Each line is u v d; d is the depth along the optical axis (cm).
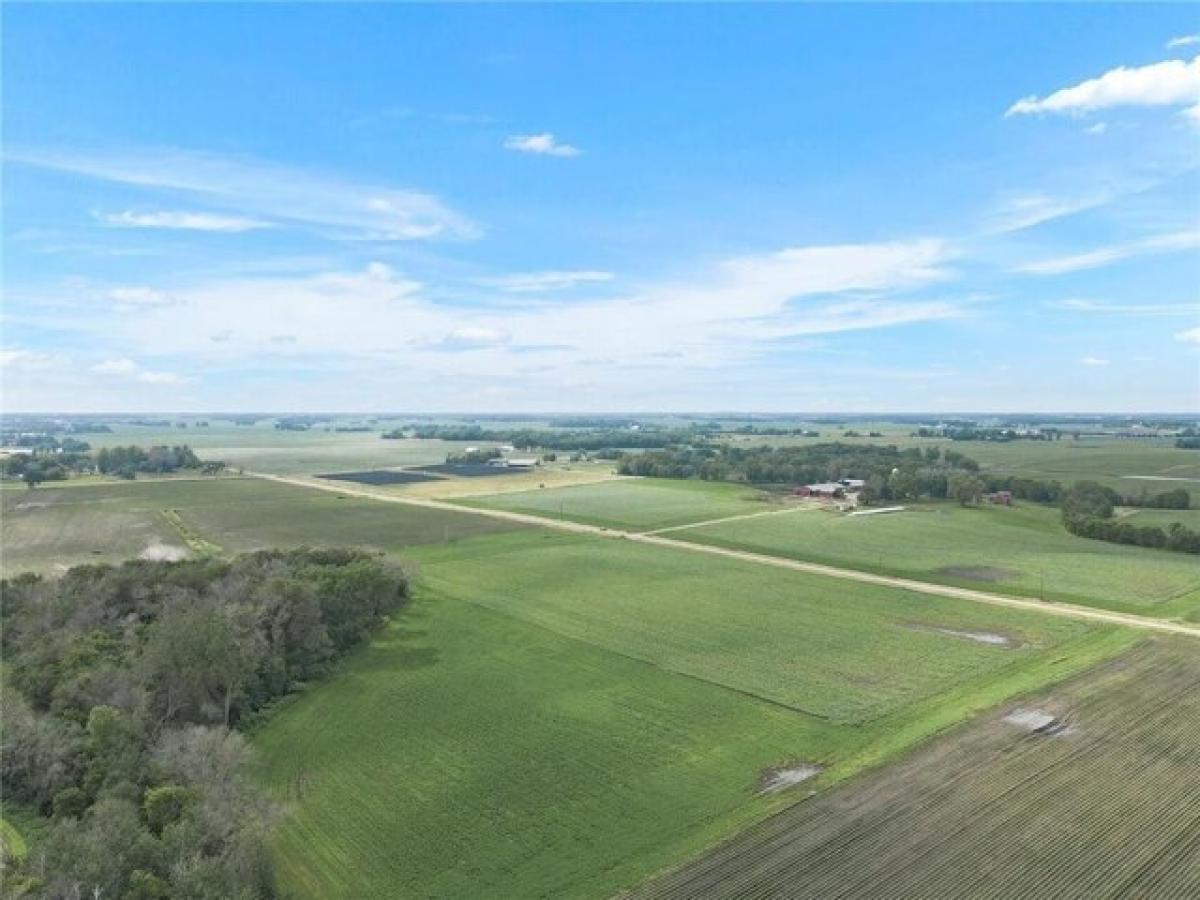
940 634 7762
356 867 4091
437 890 3888
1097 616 8319
